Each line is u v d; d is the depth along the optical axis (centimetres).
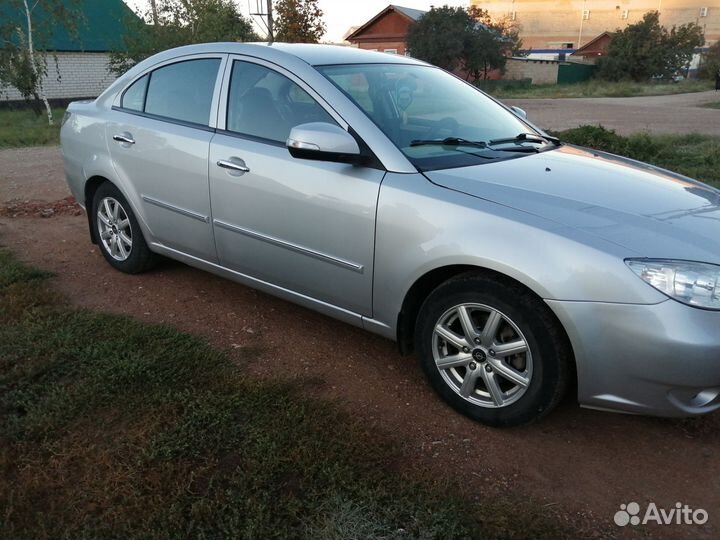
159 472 251
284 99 352
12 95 2216
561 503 248
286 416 288
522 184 298
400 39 5062
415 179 299
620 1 7469
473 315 290
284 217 341
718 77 3619
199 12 1948
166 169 403
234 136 369
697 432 294
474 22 3894
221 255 389
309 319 404
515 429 293
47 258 516
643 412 259
